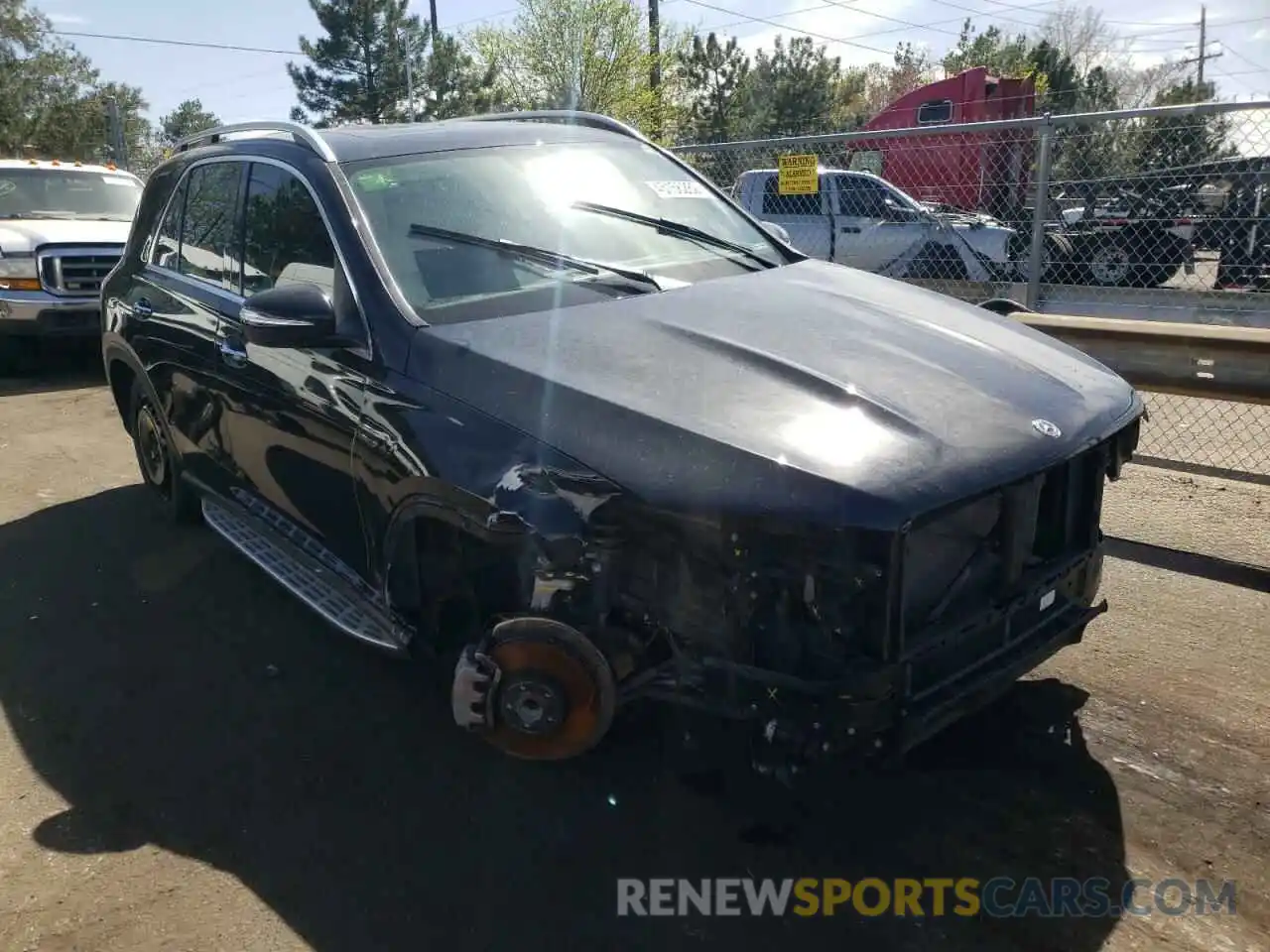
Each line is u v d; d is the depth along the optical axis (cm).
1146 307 844
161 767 346
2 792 335
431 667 360
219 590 482
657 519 261
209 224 461
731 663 261
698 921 271
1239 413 750
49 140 3994
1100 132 996
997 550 286
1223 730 348
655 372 295
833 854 295
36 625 454
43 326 956
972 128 792
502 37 3291
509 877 289
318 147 392
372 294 340
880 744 260
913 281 997
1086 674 385
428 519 320
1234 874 283
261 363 390
